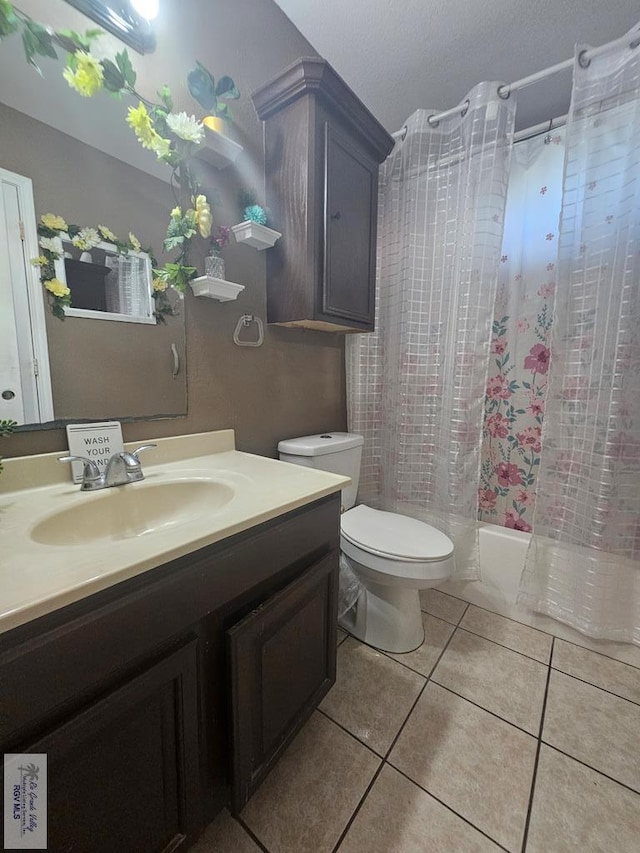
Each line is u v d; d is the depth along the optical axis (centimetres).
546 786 95
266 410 148
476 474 168
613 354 134
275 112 128
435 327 172
